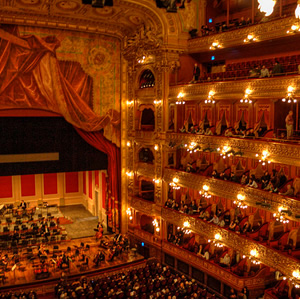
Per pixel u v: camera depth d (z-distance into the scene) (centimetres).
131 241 2880
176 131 2580
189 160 2617
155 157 2666
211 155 2522
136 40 2677
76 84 2756
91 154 2902
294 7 2206
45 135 2728
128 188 2931
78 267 2469
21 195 3588
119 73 2917
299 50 2145
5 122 2605
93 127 2819
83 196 3812
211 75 2548
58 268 2444
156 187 2664
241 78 2238
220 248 2352
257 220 2172
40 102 2642
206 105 2528
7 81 2534
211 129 2430
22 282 2259
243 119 2320
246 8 2539
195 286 2164
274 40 2172
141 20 2606
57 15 2520
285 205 1834
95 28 2723
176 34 2519
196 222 2355
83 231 3097
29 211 3347
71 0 2277
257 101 2219
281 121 2139
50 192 3712
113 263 2536
